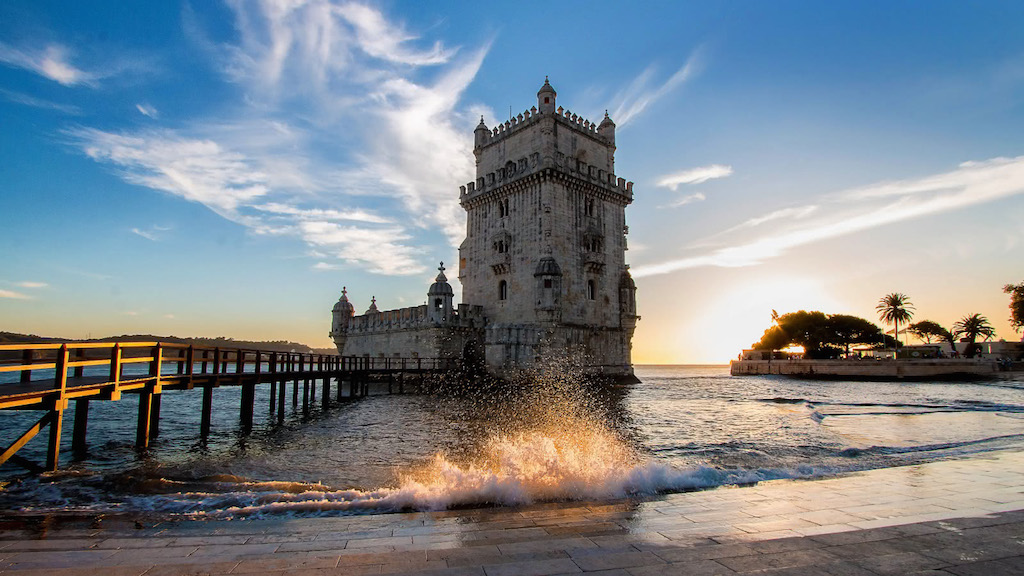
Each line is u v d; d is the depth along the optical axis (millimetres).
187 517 9883
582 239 56781
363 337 66125
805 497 10109
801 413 33312
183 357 22156
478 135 64688
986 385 63812
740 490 10984
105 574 6527
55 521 9633
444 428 26250
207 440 22297
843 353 111000
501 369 48375
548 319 50969
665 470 12617
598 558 6828
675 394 52750
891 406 37719
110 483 13484
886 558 6617
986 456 14883
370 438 22844
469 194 62219
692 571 6293
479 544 7578
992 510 8844
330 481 14500
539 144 55625
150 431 22875
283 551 7406
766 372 109312
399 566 6676
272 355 28891
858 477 11969
